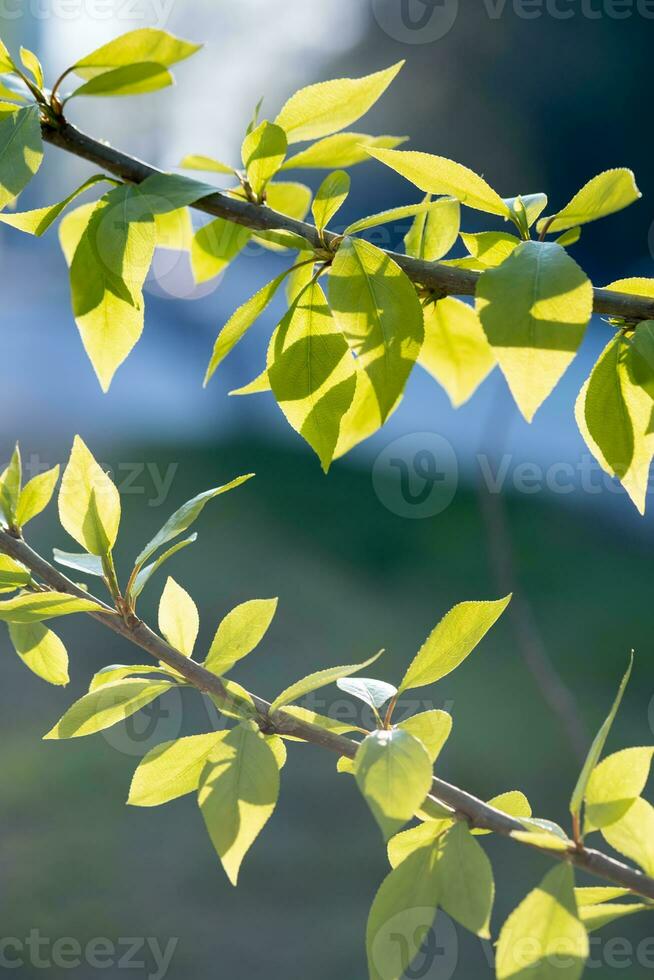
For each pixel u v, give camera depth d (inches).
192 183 68.0
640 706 210.2
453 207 71.0
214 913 149.1
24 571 68.6
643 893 66.4
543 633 239.5
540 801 176.2
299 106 69.8
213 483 304.5
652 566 274.5
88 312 68.1
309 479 316.2
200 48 67.7
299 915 150.2
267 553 269.1
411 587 259.6
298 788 183.3
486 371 73.5
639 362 67.9
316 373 68.6
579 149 336.8
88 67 67.9
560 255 65.9
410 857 66.8
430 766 65.8
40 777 174.7
